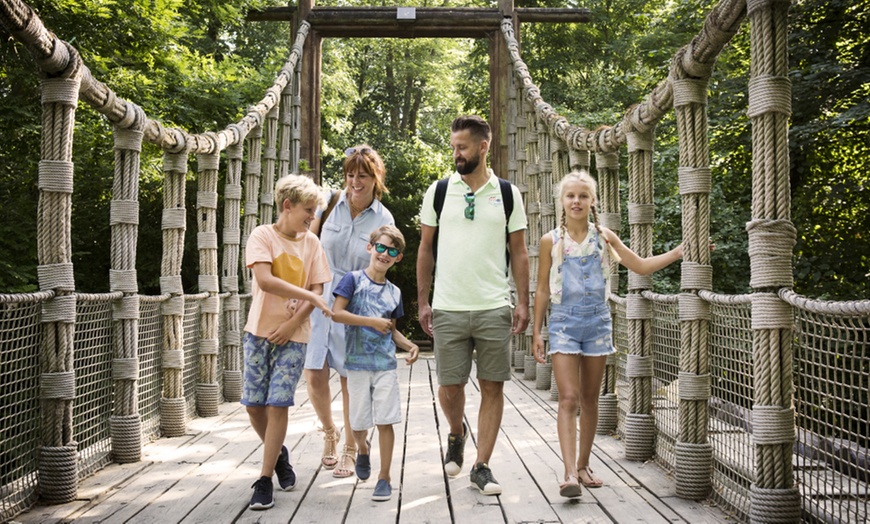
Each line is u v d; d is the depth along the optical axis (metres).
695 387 3.40
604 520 3.05
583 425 3.51
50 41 3.21
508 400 6.34
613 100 16.64
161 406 4.82
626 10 17.11
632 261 3.51
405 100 26.05
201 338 5.59
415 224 16.53
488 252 3.42
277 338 3.25
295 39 10.10
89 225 10.70
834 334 5.68
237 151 6.29
